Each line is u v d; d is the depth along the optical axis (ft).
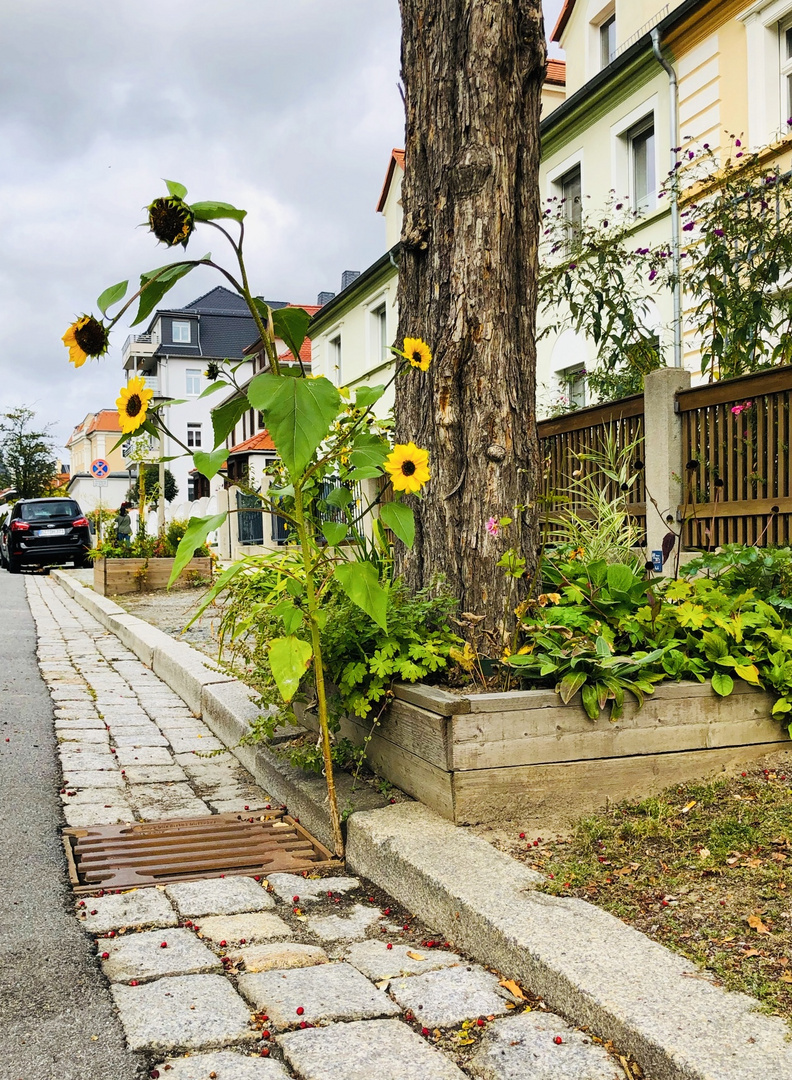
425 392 13.05
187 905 9.20
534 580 12.50
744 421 18.30
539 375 54.08
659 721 10.72
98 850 11.32
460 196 12.60
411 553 13.20
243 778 15.06
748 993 6.29
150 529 88.74
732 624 11.48
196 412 202.69
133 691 22.48
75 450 333.83
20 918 8.95
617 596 12.62
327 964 7.74
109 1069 6.11
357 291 87.86
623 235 31.48
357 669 11.51
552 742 10.27
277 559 13.05
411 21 13.26
